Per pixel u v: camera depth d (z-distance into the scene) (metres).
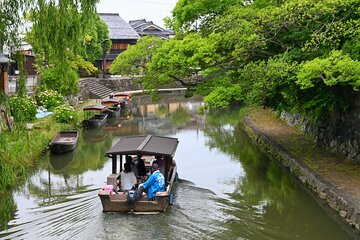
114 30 58.75
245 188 15.72
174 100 49.97
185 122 34.09
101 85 50.31
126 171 13.55
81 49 10.89
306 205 13.91
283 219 12.64
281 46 16.94
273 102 17.55
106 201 12.32
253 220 12.29
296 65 14.31
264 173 17.84
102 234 10.93
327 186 13.48
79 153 22.70
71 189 15.85
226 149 23.02
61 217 12.55
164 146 15.09
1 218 12.65
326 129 18.53
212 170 18.45
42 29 10.23
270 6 18.08
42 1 10.22
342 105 15.71
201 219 12.11
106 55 53.94
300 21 15.36
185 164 19.62
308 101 15.95
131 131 30.09
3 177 10.82
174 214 12.37
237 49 15.64
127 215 12.26
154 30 67.31
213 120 34.78
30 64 34.06
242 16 16.91
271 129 24.58
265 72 14.52
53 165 20.08
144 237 10.77
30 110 25.61
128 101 44.50
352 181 13.84
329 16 15.27
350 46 14.09
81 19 10.52
